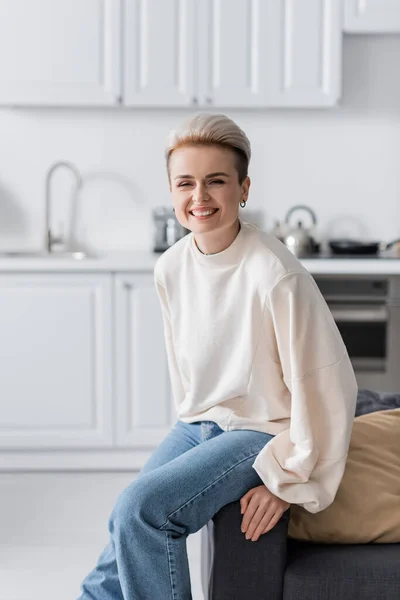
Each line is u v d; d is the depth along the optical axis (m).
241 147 2.11
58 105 4.73
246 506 2.07
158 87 4.72
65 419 4.58
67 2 4.66
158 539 2.00
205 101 4.73
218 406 2.27
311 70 4.74
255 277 2.12
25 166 5.16
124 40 4.69
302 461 2.05
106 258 4.63
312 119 5.17
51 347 4.54
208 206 2.10
